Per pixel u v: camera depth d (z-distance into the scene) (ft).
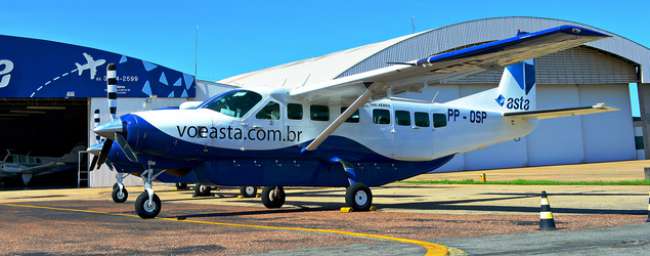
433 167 46.68
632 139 162.50
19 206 50.62
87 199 63.52
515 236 22.57
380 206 42.65
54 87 94.79
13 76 92.73
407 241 21.58
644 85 163.53
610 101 160.86
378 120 42.93
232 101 38.04
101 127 34.60
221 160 37.55
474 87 143.74
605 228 24.73
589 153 157.38
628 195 46.85
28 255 19.76
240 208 43.55
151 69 99.71
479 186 72.33
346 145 41.24
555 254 17.54
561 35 28.68
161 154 35.45
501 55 32.53
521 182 73.82
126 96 97.81
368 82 37.01
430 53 129.59
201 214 37.45
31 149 143.84
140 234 25.66
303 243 21.57
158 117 35.40
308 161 40.37
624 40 157.17
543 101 153.38
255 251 19.70
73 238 24.53
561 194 51.11
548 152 152.97
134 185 100.01
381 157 43.21
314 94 39.22
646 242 19.97
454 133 46.80
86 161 100.27
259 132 38.09
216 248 20.62
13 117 132.05
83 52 96.48
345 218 32.83
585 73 155.94
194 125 36.01
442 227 26.73
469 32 134.62
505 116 49.80
